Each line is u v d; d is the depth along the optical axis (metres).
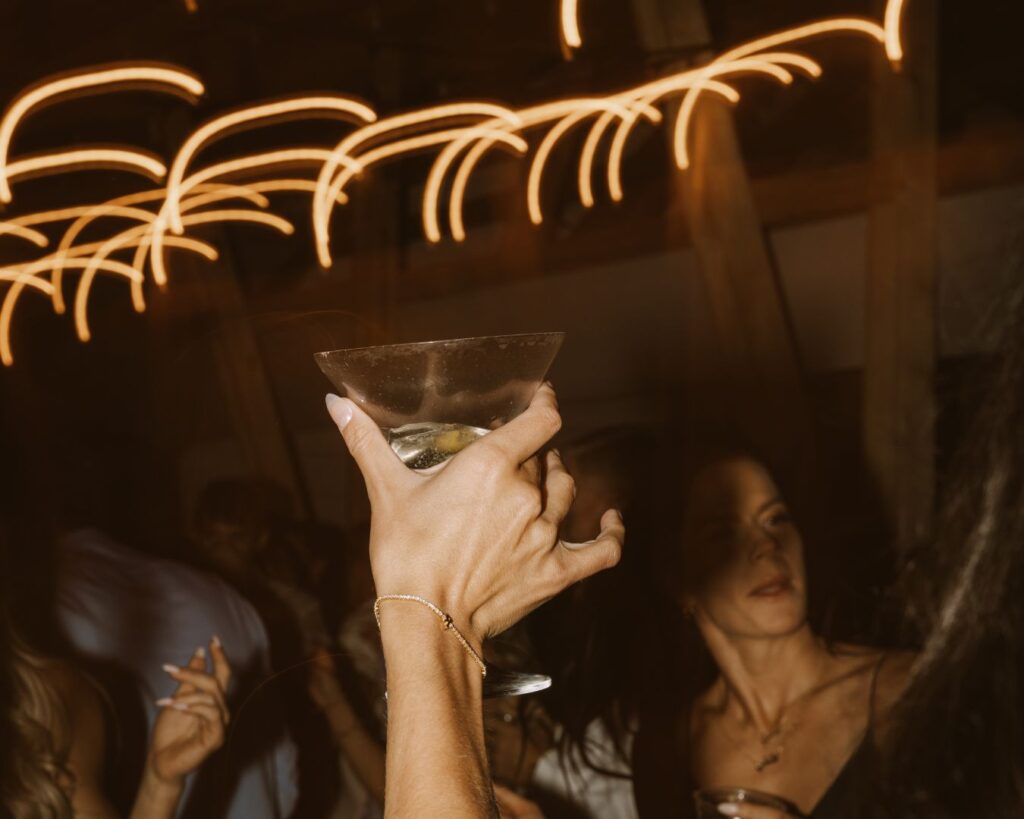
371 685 2.05
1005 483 0.79
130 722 2.04
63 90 5.15
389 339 6.00
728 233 3.96
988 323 0.82
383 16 5.35
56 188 6.25
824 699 1.86
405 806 0.86
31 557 1.83
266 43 5.48
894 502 3.63
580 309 5.37
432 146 5.61
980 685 0.80
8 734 1.67
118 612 2.05
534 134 5.52
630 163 5.39
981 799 0.79
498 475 0.98
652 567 2.13
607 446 2.25
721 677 2.03
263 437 5.87
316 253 6.45
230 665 2.17
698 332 4.14
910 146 3.71
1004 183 3.74
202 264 5.97
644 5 4.03
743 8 4.72
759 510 1.92
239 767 2.01
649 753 2.08
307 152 5.51
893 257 3.72
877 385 3.74
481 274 5.82
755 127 4.95
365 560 3.48
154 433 3.07
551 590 1.02
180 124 5.81
